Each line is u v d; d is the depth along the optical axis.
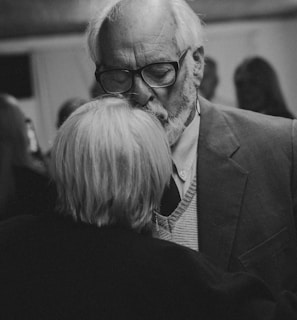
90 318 0.94
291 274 1.27
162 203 1.26
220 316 0.93
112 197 1.01
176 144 1.27
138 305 0.94
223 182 1.26
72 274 0.97
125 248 0.98
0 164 2.38
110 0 1.22
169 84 1.18
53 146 1.05
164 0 1.21
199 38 1.25
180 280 0.95
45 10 2.67
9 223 1.08
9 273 0.99
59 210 1.07
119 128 1.02
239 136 1.30
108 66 1.20
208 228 1.25
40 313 0.95
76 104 2.50
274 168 1.27
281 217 1.26
